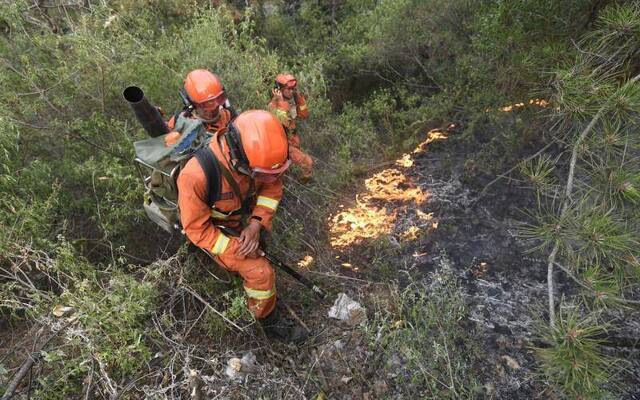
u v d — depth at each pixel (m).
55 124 3.18
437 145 4.66
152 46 4.27
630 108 1.66
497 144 4.30
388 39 5.37
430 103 4.96
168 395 2.47
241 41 4.56
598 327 1.50
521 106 4.09
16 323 2.94
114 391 2.20
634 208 1.83
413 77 5.60
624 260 1.61
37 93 3.29
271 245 3.62
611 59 2.04
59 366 2.41
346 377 2.70
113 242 3.28
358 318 3.00
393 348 2.75
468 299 3.10
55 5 4.33
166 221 2.63
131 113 3.64
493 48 3.68
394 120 5.31
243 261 2.52
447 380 2.58
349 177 4.46
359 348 2.85
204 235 2.32
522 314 2.96
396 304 3.05
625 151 1.76
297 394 2.56
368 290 3.29
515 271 3.25
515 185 3.89
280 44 6.25
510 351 2.75
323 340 2.95
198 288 2.94
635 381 2.46
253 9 5.87
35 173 2.86
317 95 5.15
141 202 3.34
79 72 3.43
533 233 1.91
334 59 5.87
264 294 2.60
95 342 2.25
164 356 2.58
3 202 2.75
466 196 3.96
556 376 1.81
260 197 2.49
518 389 2.55
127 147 3.24
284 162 2.17
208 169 2.17
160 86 3.74
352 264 3.54
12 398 2.31
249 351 2.80
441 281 3.07
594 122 1.79
